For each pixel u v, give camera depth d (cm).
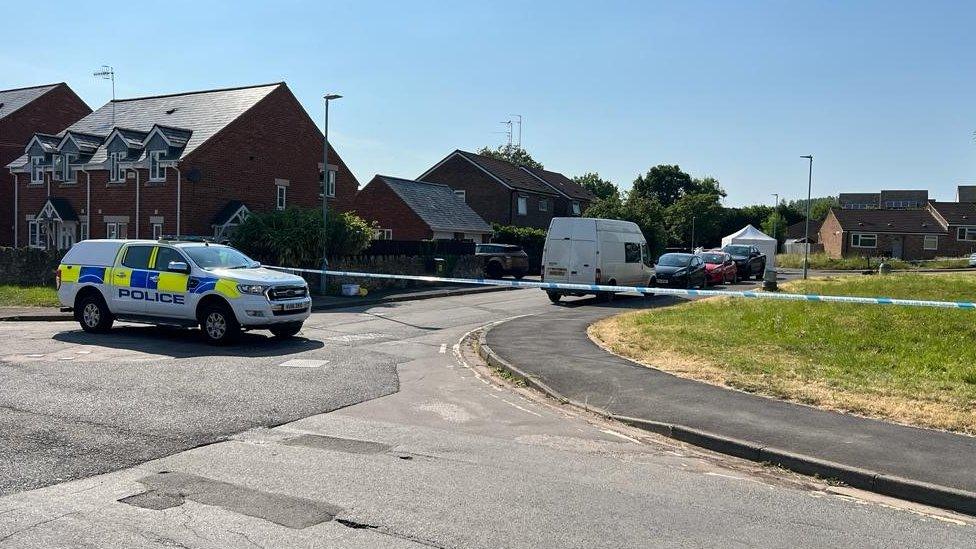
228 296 1314
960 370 1020
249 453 671
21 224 3609
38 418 771
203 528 491
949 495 586
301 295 1413
